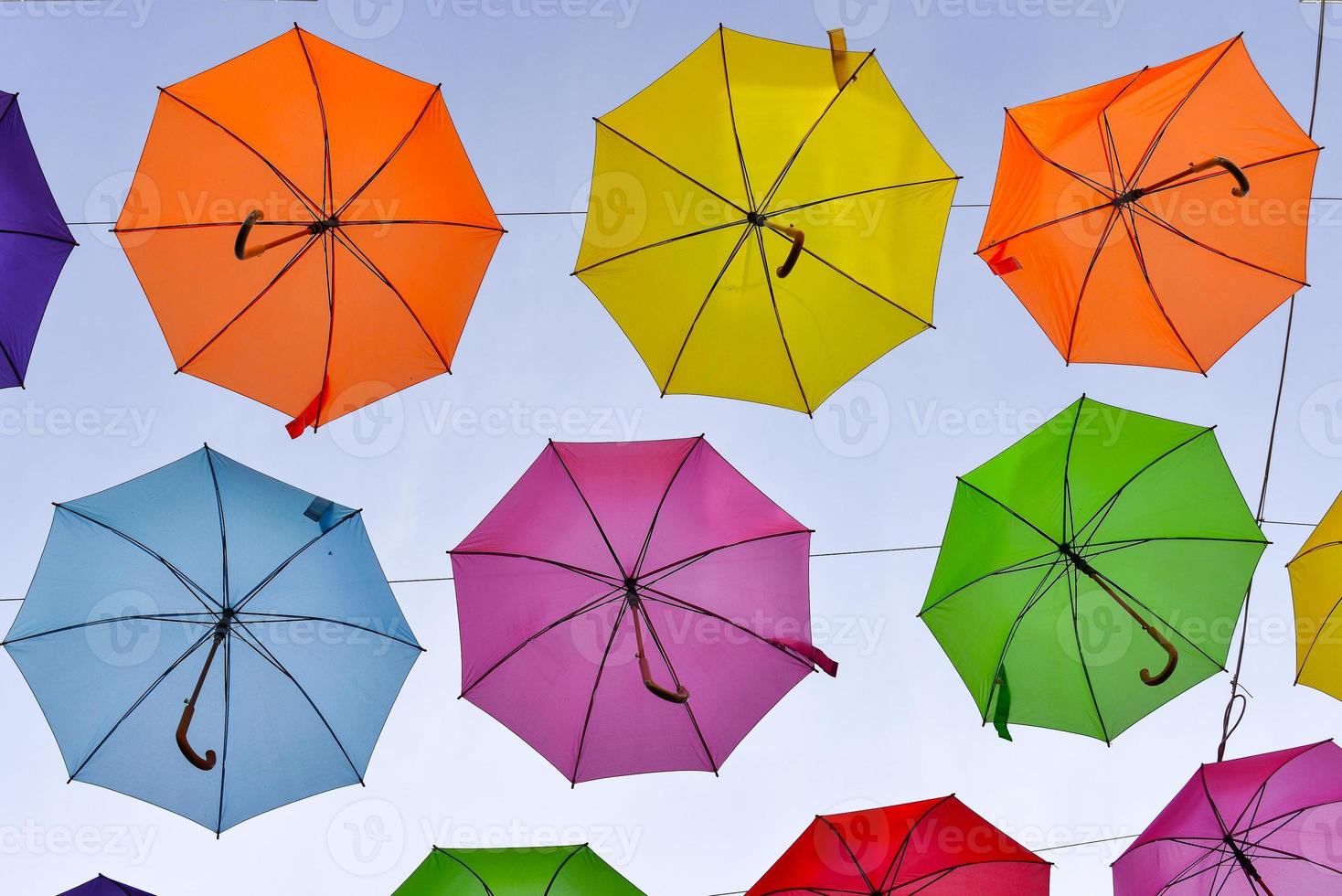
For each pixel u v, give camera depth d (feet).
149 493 15.56
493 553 15.84
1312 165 16.19
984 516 16.22
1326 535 16.58
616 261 16.25
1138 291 16.67
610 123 15.93
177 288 15.43
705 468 16.08
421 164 15.79
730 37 15.89
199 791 15.74
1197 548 16.16
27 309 15.24
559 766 16.15
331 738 16.01
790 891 15.64
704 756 16.38
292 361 15.97
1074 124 16.29
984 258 16.48
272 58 15.30
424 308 16.17
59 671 15.39
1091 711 16.52
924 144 16.22
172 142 15.23
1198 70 16.19
